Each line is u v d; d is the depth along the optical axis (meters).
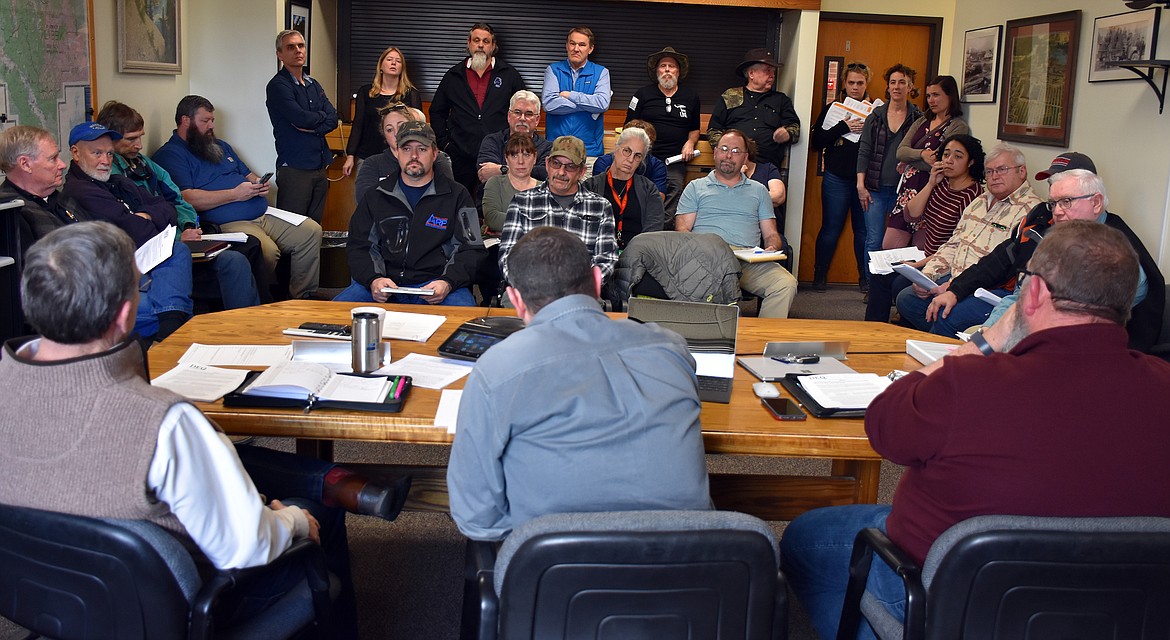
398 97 6.39
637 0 6.83
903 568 1.65
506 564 1.51
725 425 2.14
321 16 6.89
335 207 6.58
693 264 4.59
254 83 6.19
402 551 2.93
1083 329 1.61
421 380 2.35
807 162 7.40
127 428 1.46
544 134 6.67
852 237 7.55
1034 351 1.64
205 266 4.80
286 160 6.02
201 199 5.39
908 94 6.59
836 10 7.31
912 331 3.15
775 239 5.29
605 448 1.63
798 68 6.90
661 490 1.65
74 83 4.62
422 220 4.18
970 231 4.63
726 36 7.34
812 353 2.74
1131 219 4.54
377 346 2.39
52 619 1.54
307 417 2.07
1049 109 5.20
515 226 4.34
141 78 5.46
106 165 4.32
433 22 7.21
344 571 2.19
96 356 1.47
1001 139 5.73
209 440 1.54
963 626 1.55
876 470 2.68
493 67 6.44
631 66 7.37
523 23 7.25
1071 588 1.52
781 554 2.14
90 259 1.46
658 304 2.45
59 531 1.47
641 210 5.04
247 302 4.86
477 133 6.42
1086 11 4.88
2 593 1.56
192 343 2.65
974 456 1.62
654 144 6.65
